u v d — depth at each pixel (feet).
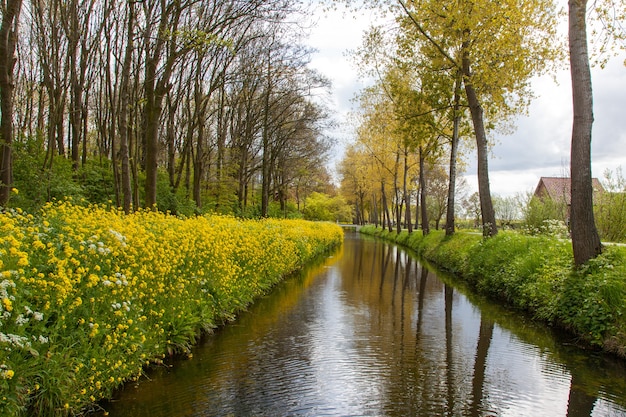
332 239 98.58
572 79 29.09
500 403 15.94
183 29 36.35
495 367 19.84
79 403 13.44
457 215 157.48
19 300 11.89
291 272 49.49
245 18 49.26
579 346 23.24
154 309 18.98
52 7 60.34
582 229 27.71
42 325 12.39
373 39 59.72
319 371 18.81
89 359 13.82
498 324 28.02
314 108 91.76
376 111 97.66
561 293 27.09
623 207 50.08
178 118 86.89
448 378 18.38
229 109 86.12
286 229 54.19
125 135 39.45
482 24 43.37
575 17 29.07
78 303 13.25
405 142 62.90
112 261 16.78
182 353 20.30
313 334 24.70
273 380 17.65
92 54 68.23
